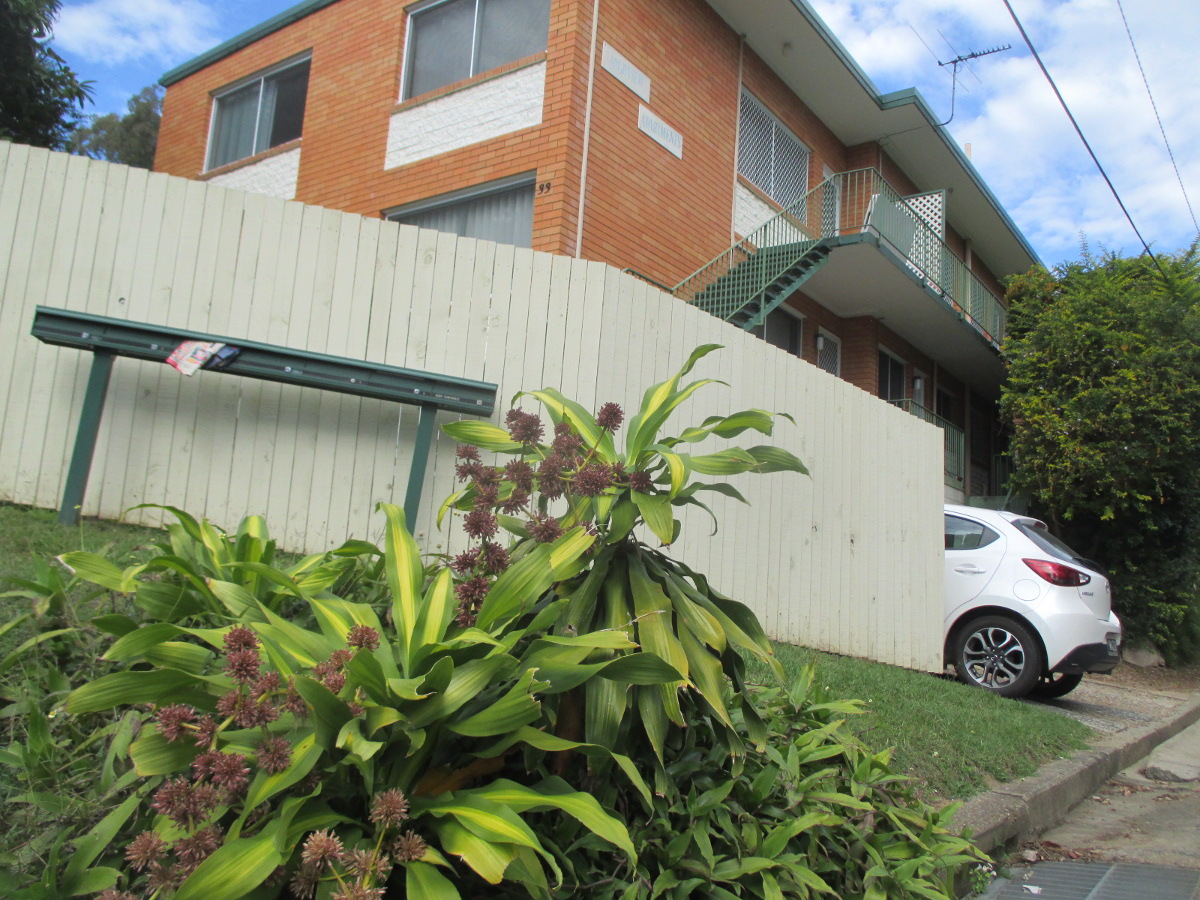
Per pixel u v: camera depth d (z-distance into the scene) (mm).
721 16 12305
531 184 9812
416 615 2311
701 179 11641
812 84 14203
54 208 5168
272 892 1812
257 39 13195
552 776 2244
